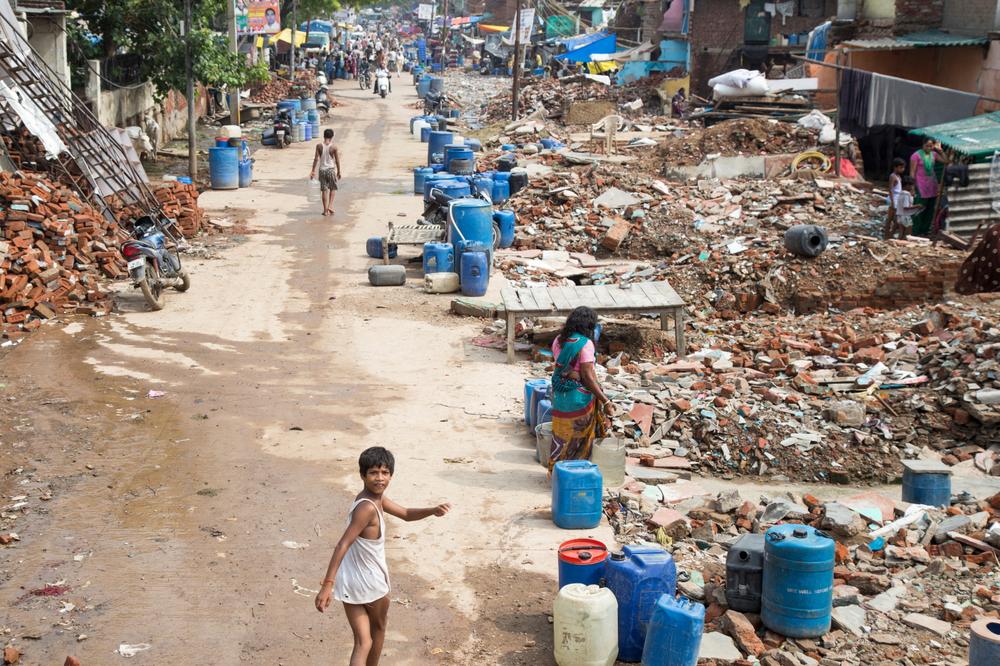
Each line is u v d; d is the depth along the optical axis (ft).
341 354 45.32
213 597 24.38
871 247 61.16
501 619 23.63
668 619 20.21
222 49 97.76
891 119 83.46
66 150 63.77
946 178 70.33
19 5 75.41
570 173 84.48
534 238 70.44
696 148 94.68
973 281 58.85
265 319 50.60
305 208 82.33
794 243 60.75
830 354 45.06
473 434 36.01
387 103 187.32
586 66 195.00
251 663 21.72
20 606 23.81
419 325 50.26
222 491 30.55
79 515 28.76
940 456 36.58
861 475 35.88
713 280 61.05
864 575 25.30
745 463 36.27
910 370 41.50
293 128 127.24
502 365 44.21
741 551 23.53
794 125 97.96
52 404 37.65
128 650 22.08
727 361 44.19
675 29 167.94
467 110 176.86
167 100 121.39
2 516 28.60
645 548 22.82
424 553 26.81
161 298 52.21
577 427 31.27
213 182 90.43
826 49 120.47
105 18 95.09
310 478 31.68
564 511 28.30
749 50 148.46
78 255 54.90
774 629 22.76
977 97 80.79
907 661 21.80
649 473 34.04
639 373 42.75
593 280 62.13
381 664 21.74
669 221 72.49
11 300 48.03
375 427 36.47
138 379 40.93
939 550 27.91
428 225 66.39
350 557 19.45
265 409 37.96
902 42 95.04
